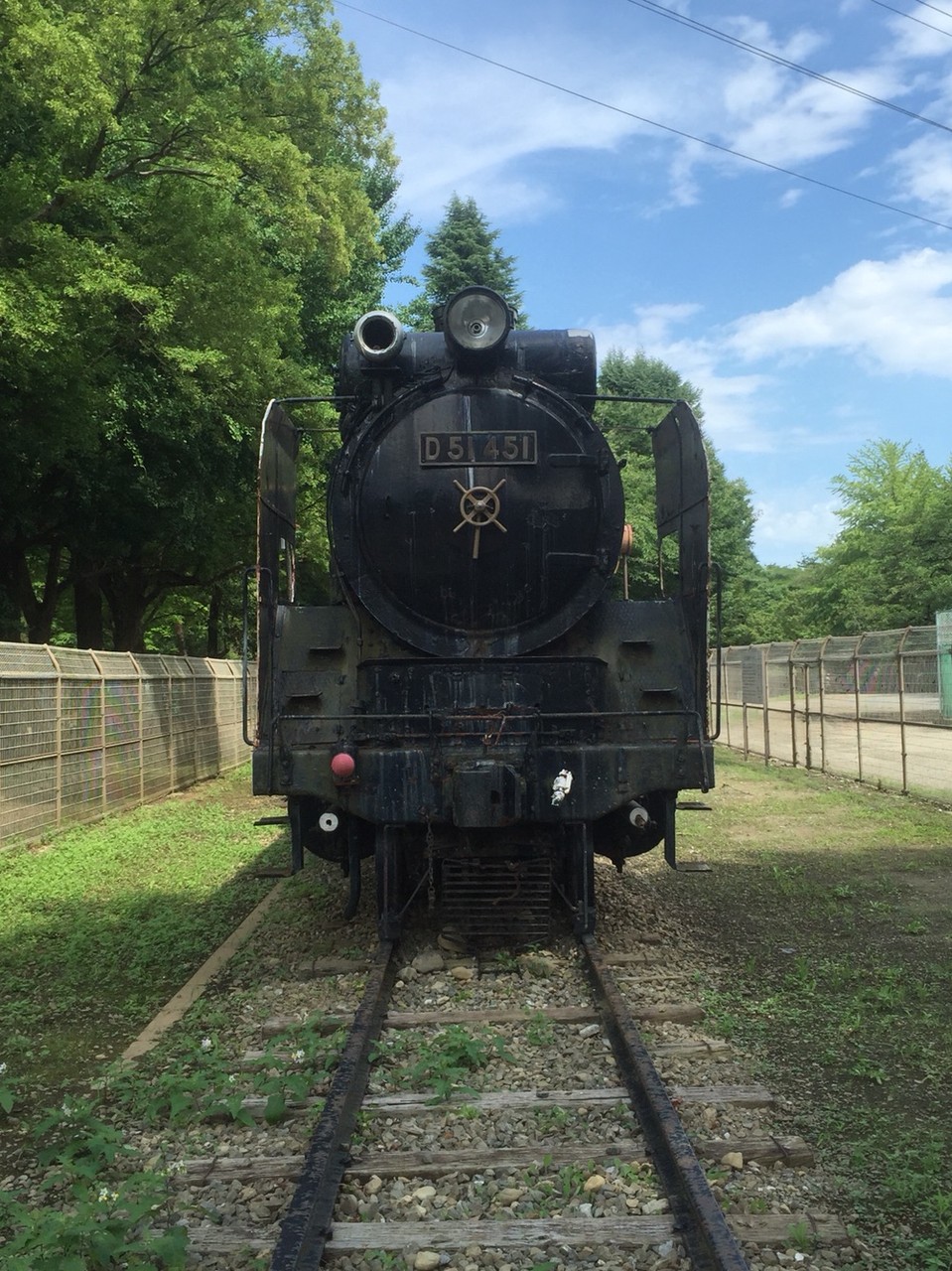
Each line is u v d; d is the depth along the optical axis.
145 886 8.89
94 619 22.12
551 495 6.35
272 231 19.39
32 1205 3.58
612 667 6.48
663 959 5.98
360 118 20.34
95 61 12.90
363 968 5.86
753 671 20.89
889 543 39.72
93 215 15.84
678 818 11.67
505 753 5.88
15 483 16.64
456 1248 3.11
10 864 9.80
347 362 6.94
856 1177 3.61
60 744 11.66
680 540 6.95
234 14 16.30
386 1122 3.96
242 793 15.93
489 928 6.14
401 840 6.34
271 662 6.35
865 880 8.38
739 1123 3.95
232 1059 4.73
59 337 12.89
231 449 18.64
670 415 7.26
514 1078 4.35
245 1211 3.41
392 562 6.30
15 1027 5.55
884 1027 5.04
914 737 13.25
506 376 6.46
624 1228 3.15
